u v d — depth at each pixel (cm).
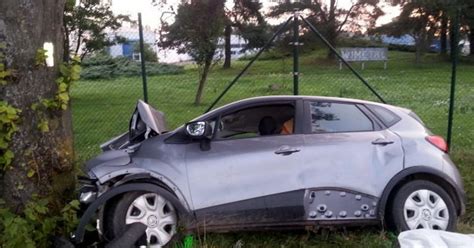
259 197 503
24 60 476
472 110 1436
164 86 2061
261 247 511
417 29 4919
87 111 1519
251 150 512
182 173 501
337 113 542
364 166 516
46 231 473
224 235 532
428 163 522
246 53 4250
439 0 4394
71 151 518
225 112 532
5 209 462
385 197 515
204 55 1848
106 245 460
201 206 500
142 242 483
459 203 531
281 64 3055
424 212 516
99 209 491
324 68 2877
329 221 513
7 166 478
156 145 514
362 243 509
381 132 537
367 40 5491
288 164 510
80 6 2131
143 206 492
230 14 3969
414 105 1556
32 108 480
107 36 2325
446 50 4600
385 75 2770
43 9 485
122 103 1691
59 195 501
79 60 514
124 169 498
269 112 540
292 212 506
